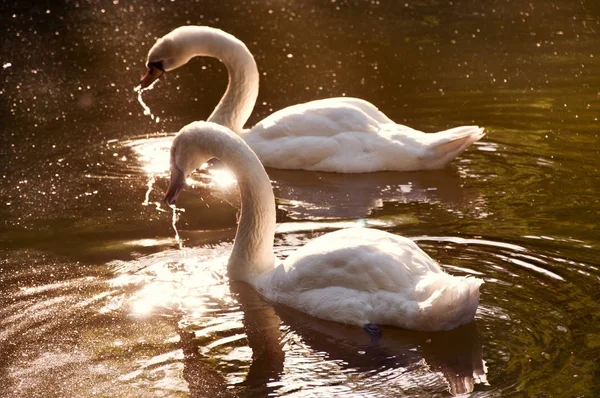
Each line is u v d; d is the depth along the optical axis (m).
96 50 23.88
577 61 21.31
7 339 9.60
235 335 9.60
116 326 9.88
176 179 11.27
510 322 9.41
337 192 14.12
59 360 9.16
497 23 25.48
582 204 13.11
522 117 17.53
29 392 8.56
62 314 10.16
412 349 9.03
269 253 11.12
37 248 12.12
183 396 8.39
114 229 12.77
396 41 23.89
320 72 21.19
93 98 19.72
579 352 8.75
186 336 9.62
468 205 13.30
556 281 10.41
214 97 19.75
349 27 25.62
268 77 20.89
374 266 9.60
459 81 20.08
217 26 26.16
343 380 8.55
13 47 24.22
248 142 15.57
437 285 9.27
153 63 16.50
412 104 18.58
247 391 8.42
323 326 9.70
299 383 8.54
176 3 29.45
